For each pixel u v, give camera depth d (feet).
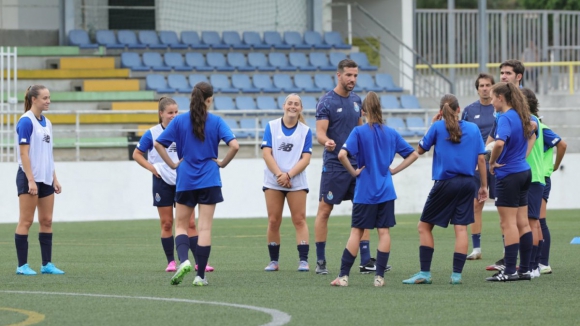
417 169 176.86
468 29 232.12
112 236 124.26
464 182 67.82
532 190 73.67
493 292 63.77
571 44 242.78
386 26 236.63
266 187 80.02
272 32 227.20
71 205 160.76
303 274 77.30
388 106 209.36
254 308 55.88
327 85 216.13
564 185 184.14
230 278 73.87
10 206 157.99
